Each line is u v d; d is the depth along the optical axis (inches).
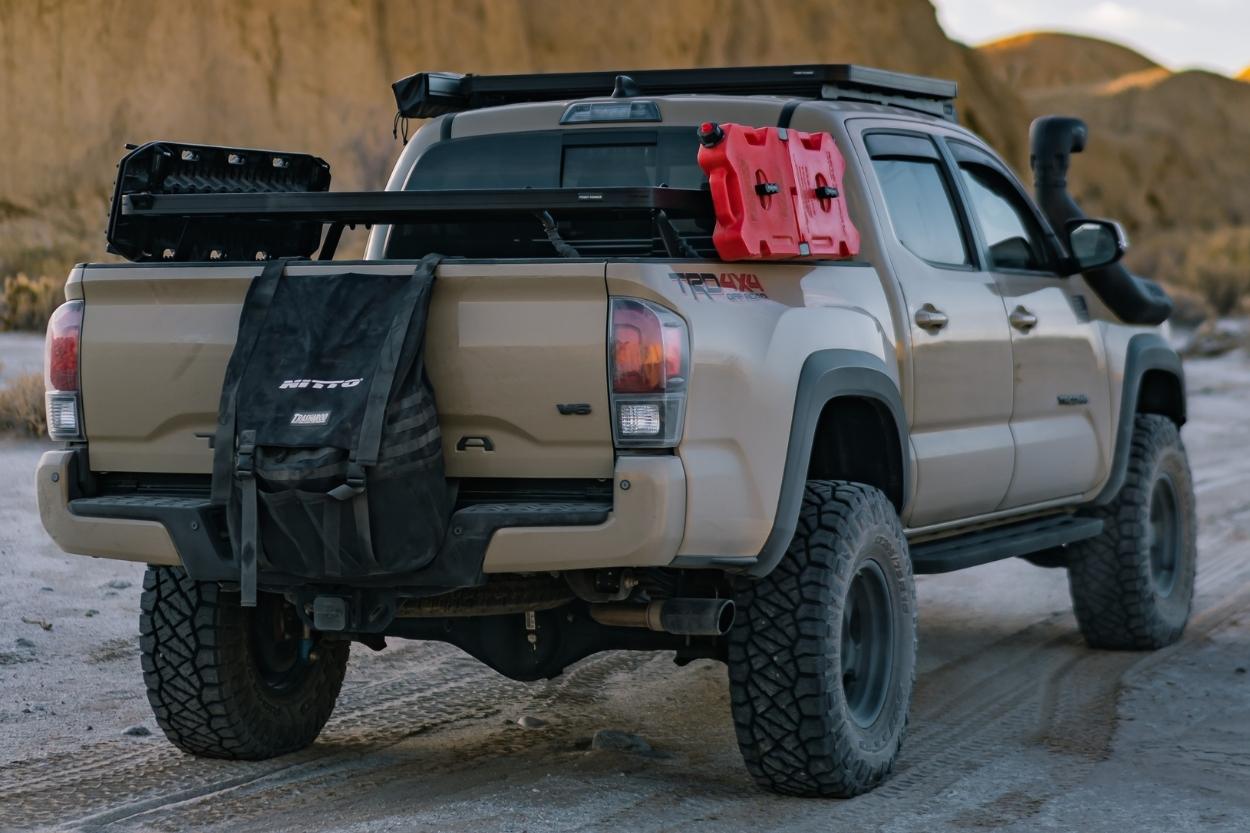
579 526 189.2
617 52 1792.6
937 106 293.1
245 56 1488.7
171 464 207.9
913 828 199.8
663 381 188.5
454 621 224.1
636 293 189.5
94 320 209.9
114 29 1434.5
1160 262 1528.1
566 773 225.0
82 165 1379.2
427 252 264.8
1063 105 3462.1
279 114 1482.5
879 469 237.5
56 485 210.2
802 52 2026.3
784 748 207.3
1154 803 211.9
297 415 189.5
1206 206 3189.0
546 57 1738.4
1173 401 341.4
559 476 193.0
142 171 227.0
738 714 208.2
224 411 193.0
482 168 267.3
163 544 203.6
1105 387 306.7
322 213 207.5
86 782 219.9
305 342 194.1
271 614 233.5
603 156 260.8
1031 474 280.1
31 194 1347.2
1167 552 328.5
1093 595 313.1
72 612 323.9
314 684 239.8
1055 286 298.4
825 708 205.9
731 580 210.2
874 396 225.1
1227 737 248.8
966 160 283.1
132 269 208.2
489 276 191.6
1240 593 376.8
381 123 1533.0
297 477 187.2
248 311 198.8
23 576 347.3
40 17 1406.3
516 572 198.2
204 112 1450.5
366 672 289.6
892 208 252.1
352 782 220.7
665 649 220.8
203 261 217.6
